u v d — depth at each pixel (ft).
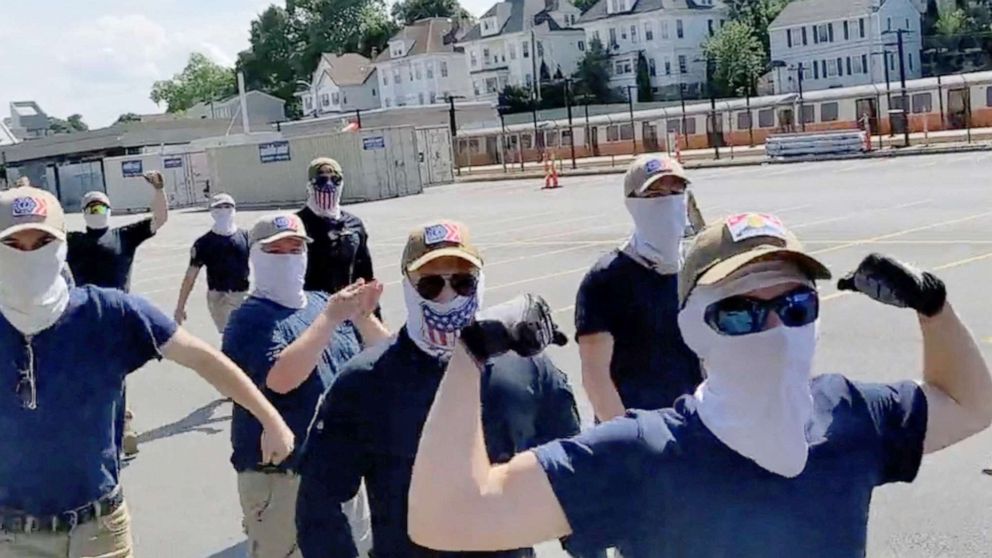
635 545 7.10
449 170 166.09
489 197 124.26
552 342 7.51
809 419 7.20
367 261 23.36
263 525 15.28
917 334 34.19
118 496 13.34
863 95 156.56
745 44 290.97
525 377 11.27
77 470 12.87
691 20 301.84
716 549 6.93
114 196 187.11
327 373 15.23
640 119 179.32
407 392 11.22
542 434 11.54
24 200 12.48
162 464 28.07
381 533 11.41
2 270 12.41
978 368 7.66
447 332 11.23
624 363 14.33
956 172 91.86
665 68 300.40
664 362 14.23
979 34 278.05
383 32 418.72
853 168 108.37
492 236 78.02
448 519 6.81
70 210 209.97
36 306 12.53
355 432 11.30
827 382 7.57
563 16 323.37
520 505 6.86
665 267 14.21
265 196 159.63
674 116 175.01
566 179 143.74
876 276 7.62
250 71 440.86
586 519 6.95
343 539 11.41
